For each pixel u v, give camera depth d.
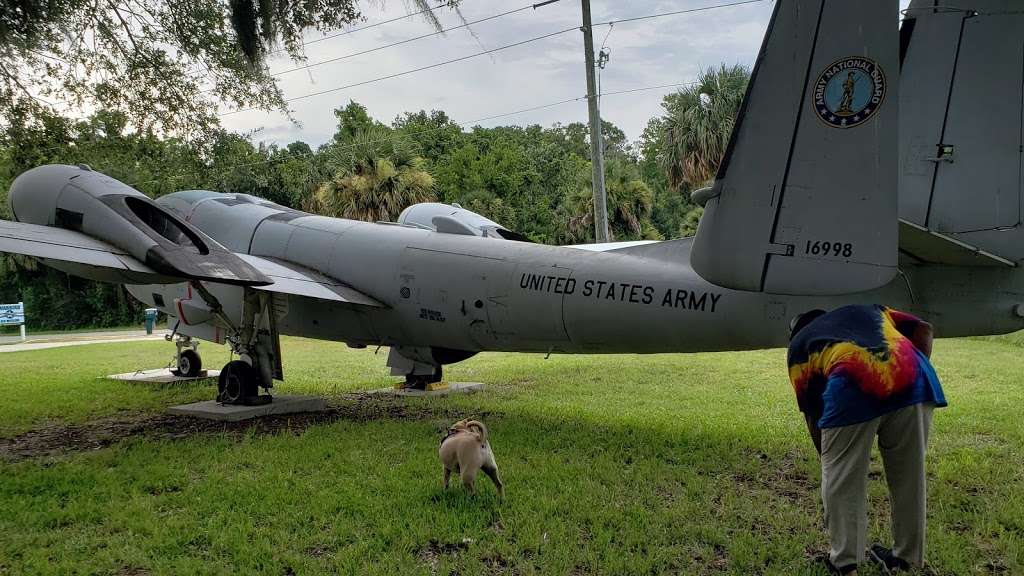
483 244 6.84
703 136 21.45
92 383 9.30
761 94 3.93
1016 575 3.05
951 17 4.26
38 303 30.42
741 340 5.00
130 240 5.99
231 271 6.28
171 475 4.55
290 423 6.51
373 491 4.18
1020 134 4.05
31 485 4.32
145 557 3.21
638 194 26.61
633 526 3.62
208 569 3.08
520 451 5.20
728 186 4.07
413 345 7.53
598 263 5.88
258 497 4.07
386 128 37.38
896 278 4.29
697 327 5.18
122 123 12.20
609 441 5.48
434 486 4.24
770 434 5.66
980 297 4.07
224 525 3.63
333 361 12.30
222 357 13.95
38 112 11.21
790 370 3.25
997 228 4.10
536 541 3.37
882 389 2.86
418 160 21.36
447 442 4.01
